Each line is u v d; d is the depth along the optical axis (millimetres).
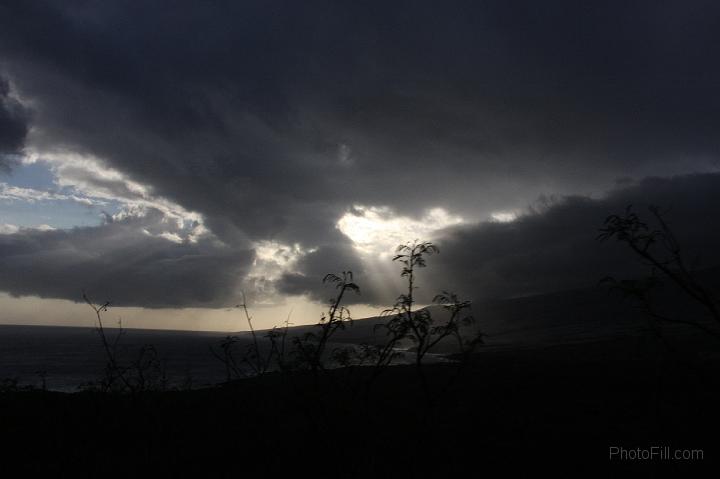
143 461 8383
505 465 8477
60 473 7941
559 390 17188
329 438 6766
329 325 6230
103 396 10875
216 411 10586
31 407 11461
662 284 4773
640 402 13617
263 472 7492
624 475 7840
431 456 8188
